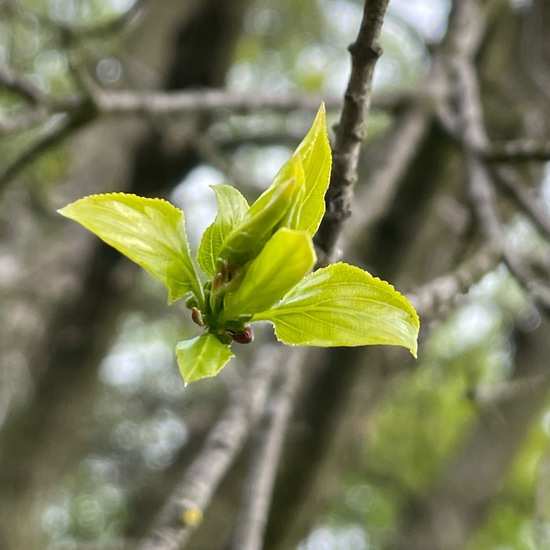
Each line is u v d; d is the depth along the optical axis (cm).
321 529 1641
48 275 916
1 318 870
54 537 1514
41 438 962
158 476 1123
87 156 976
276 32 1209
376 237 820
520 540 1403
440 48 666
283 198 188
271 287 193
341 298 204
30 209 912
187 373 188
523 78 890
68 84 914
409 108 625
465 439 1299
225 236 206
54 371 948
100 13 1028
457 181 859
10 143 900
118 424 1505
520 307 1167
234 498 886
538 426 1332
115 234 198
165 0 977
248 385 374
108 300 932
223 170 781
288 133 901
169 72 855
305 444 859
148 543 275
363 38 227
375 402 929
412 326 202
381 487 1478
